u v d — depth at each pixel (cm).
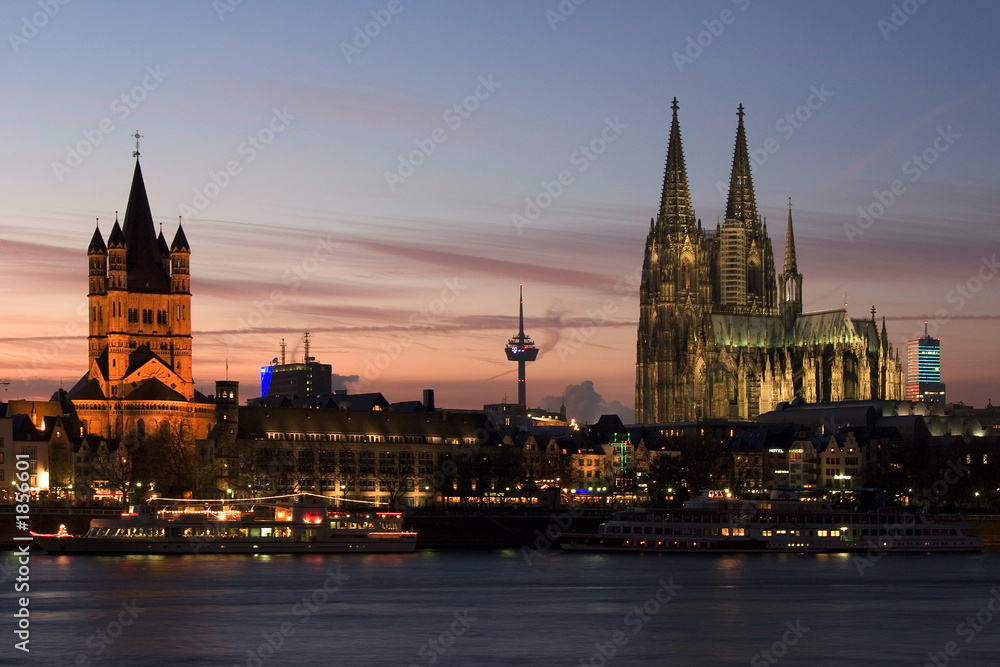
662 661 16975
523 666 16612
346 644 17838
